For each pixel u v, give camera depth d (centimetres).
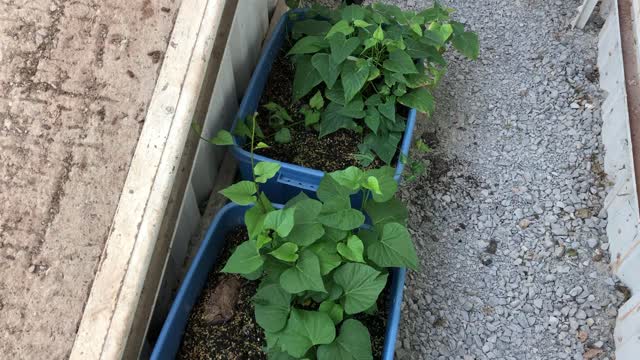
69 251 121
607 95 218
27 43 138
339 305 136
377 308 156
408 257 138
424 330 176
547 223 196
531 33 240
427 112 177
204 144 164
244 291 156
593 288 183
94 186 126
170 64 138
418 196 201
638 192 165
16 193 125
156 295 134
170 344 142
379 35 165
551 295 183
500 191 203
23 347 113
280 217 129
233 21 161
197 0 144
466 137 215
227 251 163
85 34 140
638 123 180
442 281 185
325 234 139
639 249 172
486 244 192
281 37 202
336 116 179
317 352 129
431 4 247
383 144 177
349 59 174
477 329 177
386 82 175
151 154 129
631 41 202
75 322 115
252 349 147
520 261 189
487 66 232
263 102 193
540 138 214
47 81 135
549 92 225
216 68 151
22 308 116
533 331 177
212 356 146
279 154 181
